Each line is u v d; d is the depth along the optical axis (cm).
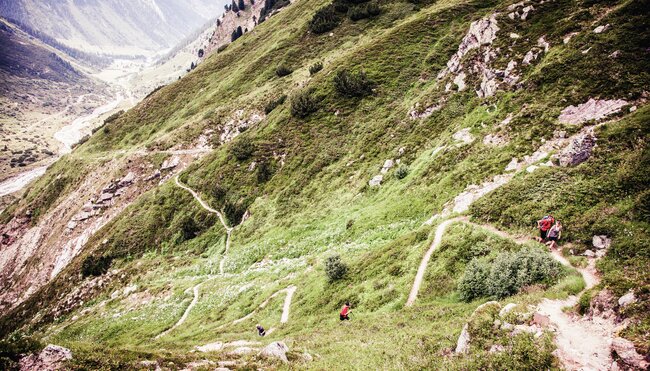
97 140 13425
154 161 10162
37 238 11150
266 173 6775
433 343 1512
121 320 4953
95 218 10075
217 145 9656
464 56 5184
